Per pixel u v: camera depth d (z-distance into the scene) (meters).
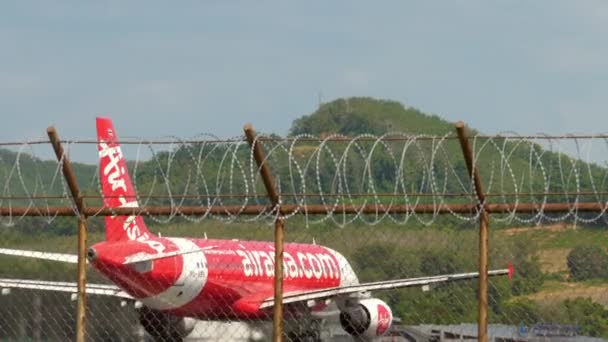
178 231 126.06
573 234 118.88
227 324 118.69
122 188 107.38
